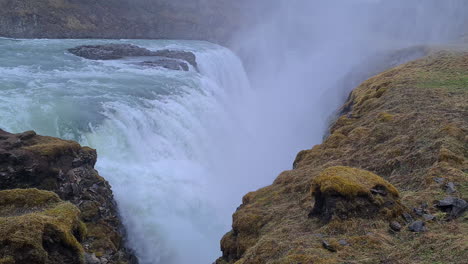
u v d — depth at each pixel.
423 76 24.09
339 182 9.59
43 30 54.78
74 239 8.45
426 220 8.81
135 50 43.44
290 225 10.66
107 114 22.09
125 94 27.03
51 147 14.84
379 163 13.84
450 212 8.98
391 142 15.20
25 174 13.59
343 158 15.70
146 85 30.56
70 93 25.31
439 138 13.55
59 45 45.81
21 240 7.23
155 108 25.61
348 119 21.02
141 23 69.44
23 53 38.16
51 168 14.38
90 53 40.09
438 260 6.99
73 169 15.43
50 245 7.87
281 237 9.91
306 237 9.09
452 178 10.54
